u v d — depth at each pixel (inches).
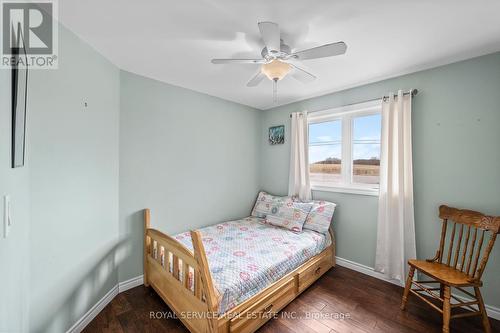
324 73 90.2
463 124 77.4
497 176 71.3
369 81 97.7
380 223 94.2
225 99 124.8
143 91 92.0
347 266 107.2
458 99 78.4
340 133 113.1
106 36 64.9
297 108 127.8
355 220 105.1
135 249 89.7
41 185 54.8
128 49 72.0
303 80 79.0
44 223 55.6
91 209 71.6
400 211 87.0
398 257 88.8
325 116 117.0
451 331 66.7
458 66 78.5
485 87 73.5
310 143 125.3
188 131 107.7
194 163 110.3
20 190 40.3
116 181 83.1
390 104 90.1
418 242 86.8
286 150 134.0
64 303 61.4
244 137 136.4
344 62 80.7
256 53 74.6
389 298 83.1
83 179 68.2
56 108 58.9
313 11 53.5
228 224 116.6
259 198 137.9
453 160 79.3
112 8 52.8
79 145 66.6
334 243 108.9
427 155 84.7
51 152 57.5
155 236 82.6
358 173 106.8
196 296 60.0
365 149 104.6
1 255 30.4
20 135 38.0
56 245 59.0
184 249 64.3
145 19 57.1
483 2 50.5
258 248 84.7
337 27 60.0
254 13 54.5
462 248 77.1
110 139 80.0
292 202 117.3
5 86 31.8
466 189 76.7
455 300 78.0
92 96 71.4
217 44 69.0
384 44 68.5
